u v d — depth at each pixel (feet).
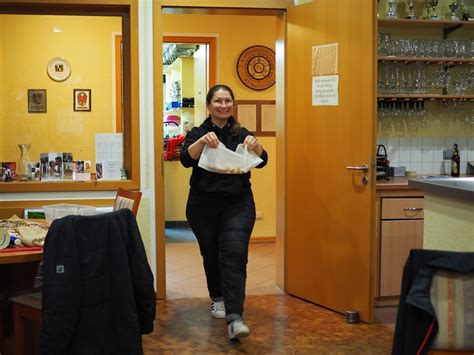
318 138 12.54
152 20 12.86
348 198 11.92
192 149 10.62
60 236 7.25
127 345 7.58
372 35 11.21
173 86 28.02
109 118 14.03
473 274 5.16
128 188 13.04
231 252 10.42
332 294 12.41
